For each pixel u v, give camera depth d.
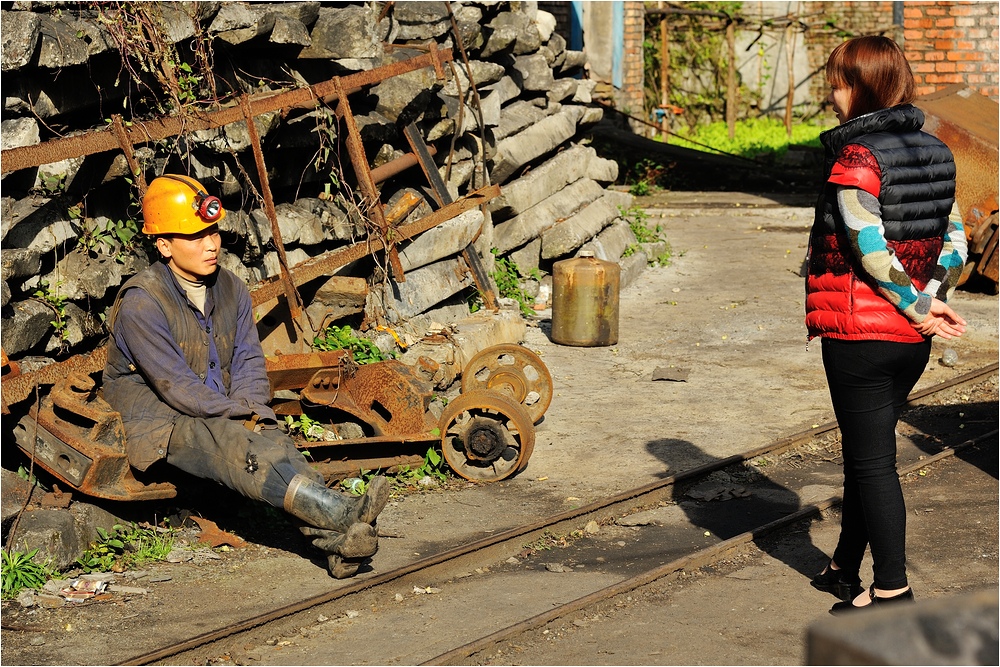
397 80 8.14
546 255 10.77
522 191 10.52
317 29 7.21
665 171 19.50
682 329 9.72
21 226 5.01
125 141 5.28
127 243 5.71
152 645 3.87
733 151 23.67
